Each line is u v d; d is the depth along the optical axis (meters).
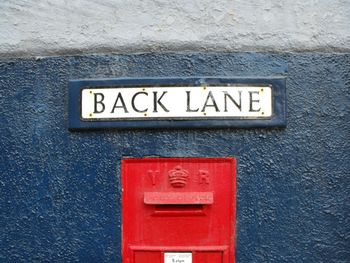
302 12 2.44
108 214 2.43
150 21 2.45
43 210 2.45
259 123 2.39
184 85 2.40
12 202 2.45
